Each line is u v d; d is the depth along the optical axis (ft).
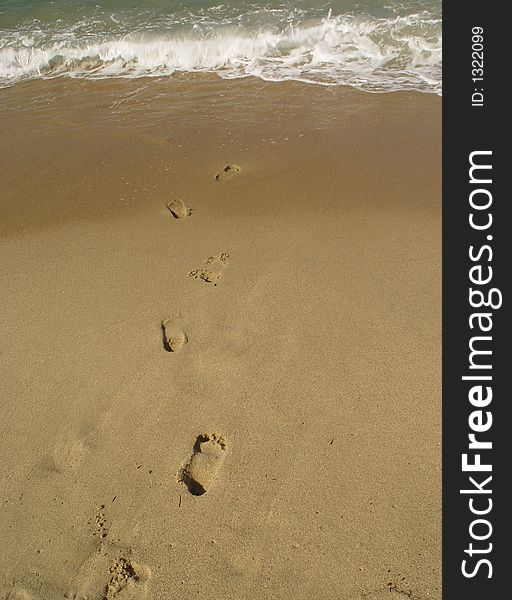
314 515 8.05
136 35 24.85
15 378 10.27
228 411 9.49
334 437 9.02
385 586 7.36
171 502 8.30
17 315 11.62
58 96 22.13
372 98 20.17
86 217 14.82
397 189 15.11
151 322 11.27
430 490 8.32
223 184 15.89
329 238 13.38
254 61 23.67
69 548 7.88
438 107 19.17
